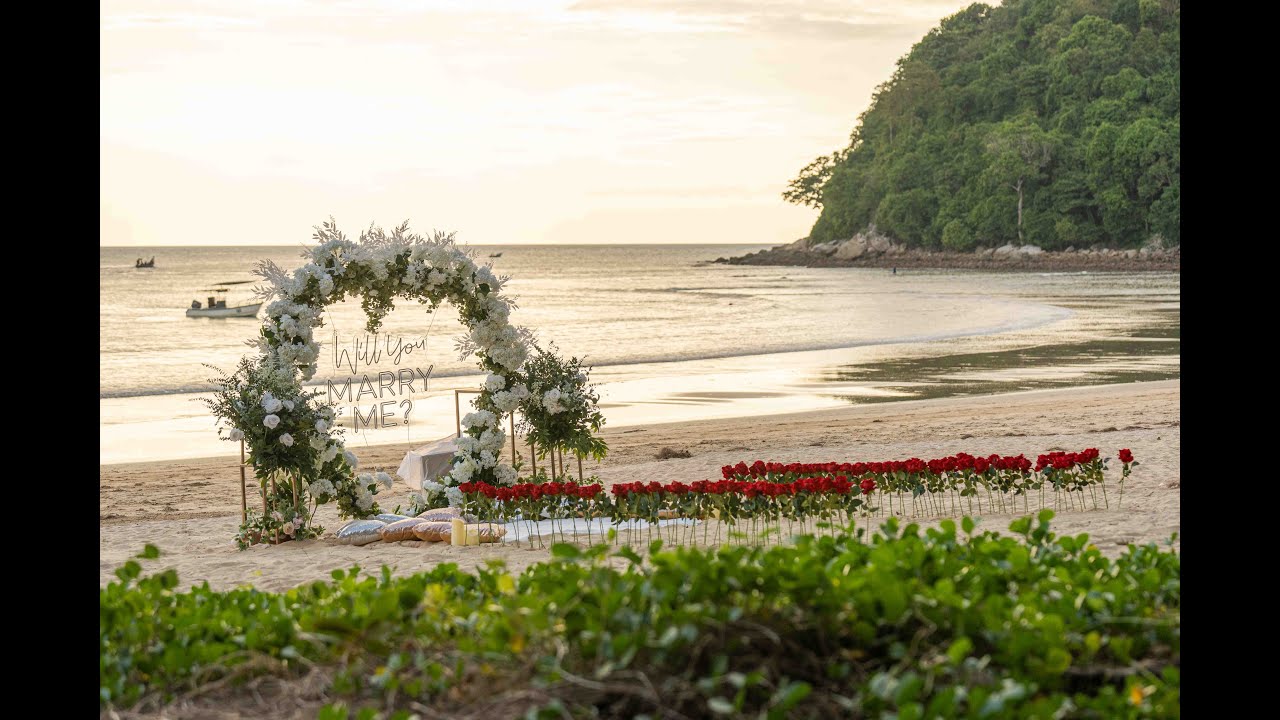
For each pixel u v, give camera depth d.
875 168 147.62
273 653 4.08
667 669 3.38
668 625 3.47
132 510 12.92
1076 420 17.45
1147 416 17.55
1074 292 68.19
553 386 11.55
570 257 173.88
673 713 3.25
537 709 3.23
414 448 17.69
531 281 93.50
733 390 24.53
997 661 3.61
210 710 3.77
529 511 9.54
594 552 4.17
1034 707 3.17
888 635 3.66
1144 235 119.00
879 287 79.88
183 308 56.59
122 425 21.53
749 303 59.38
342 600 4.41
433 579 4.88
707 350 34.28
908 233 139.12
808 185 168.88
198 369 31.77
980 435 16.23
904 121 151.00
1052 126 132.62
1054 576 4.43
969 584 4.09
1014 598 4.15
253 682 3.96
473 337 11.52
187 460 17.47
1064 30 141.50
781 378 26.69
